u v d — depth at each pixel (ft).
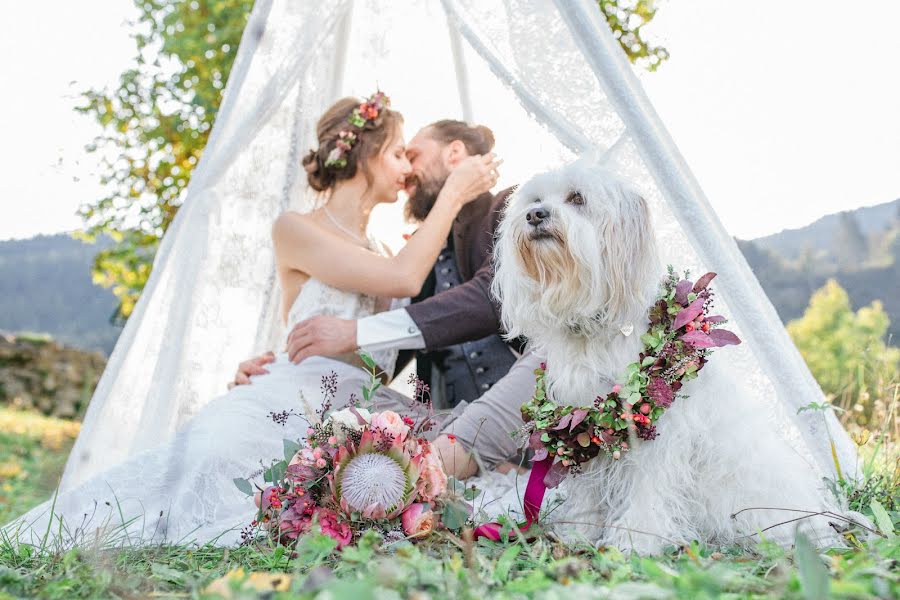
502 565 6.23
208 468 10.03
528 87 10.97
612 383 8.36
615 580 5.94
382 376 11.92
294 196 12.76
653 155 9.75
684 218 9.64
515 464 11.55
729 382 8.58
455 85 13.70
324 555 7.02
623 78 10.06
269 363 11.57
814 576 5.04
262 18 11.66
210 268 11.68
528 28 10.87
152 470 10.18
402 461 8.22
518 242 8.78
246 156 12.21
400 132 12.67
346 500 8.05
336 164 12.26
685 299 8.31
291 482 8.41
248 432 10.38
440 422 10.82
